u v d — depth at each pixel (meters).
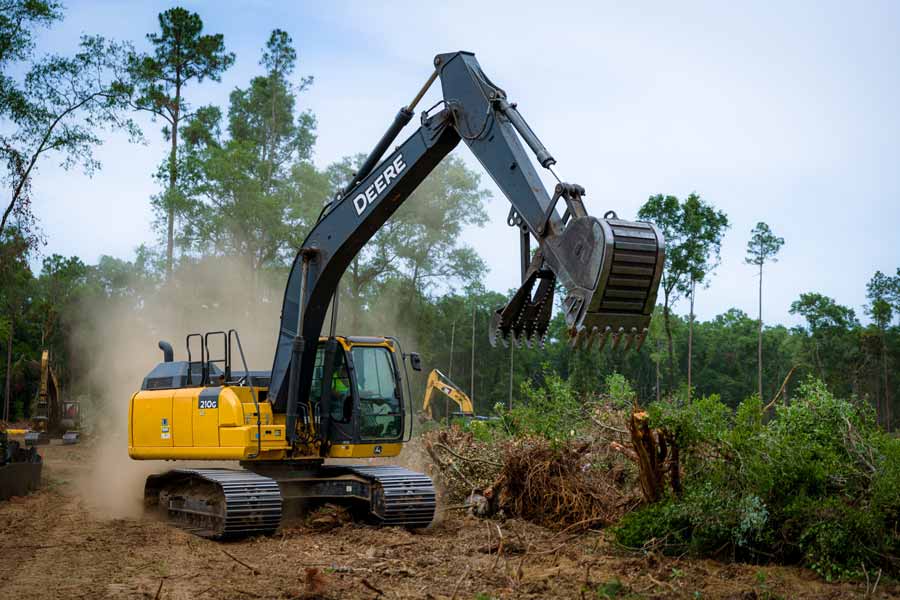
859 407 10.09
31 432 30.81
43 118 20.81
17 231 19.91
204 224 36.75
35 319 72.25
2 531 10.87
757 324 88.06
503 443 13.23
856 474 9.00
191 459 11.77
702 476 9.52
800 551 8.48
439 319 51.28
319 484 11.73
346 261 11.05
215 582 7.67
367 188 10.55
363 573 8.00
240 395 11.63
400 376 12.03
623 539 9.21
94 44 21.28
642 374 59.00
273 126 45.69
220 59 37.88
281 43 46.44
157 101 36.62
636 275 7.08
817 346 65.25
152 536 10.47
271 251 39.78
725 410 10.38
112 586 7.50
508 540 9.62
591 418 12.50
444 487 13.01
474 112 9.06
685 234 40.75
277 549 9.51
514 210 8.32
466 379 75.44
